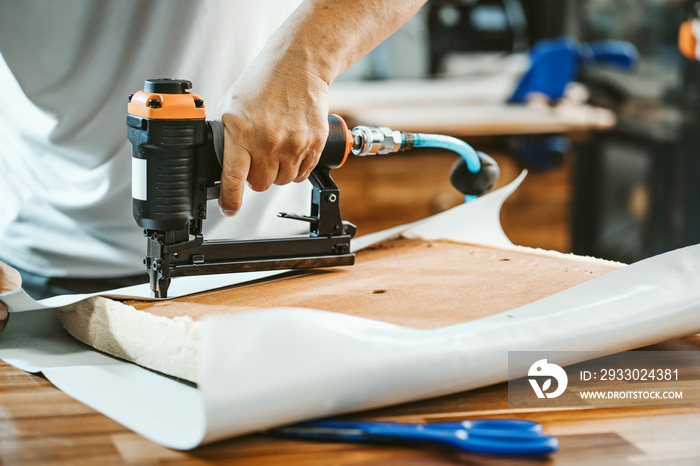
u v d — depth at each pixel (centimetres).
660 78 284
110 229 109
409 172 239
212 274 94
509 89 282
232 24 112
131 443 62
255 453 61
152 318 77
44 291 103
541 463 59
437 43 296
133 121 80
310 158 89
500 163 243
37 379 77
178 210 83
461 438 60
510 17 295
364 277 96
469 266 102
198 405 69
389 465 59
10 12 100
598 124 237
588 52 259
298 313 63
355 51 91
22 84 105
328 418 65
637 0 288
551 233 252
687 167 274
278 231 123
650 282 82
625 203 295
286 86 84
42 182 110
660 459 60
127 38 105
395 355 65
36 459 59
